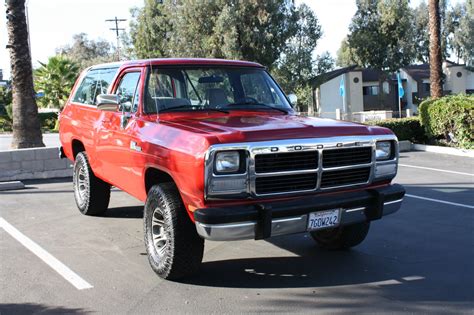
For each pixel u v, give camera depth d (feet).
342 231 19.83
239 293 16.11
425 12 207.92
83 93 25.96
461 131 50.57
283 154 15.57
